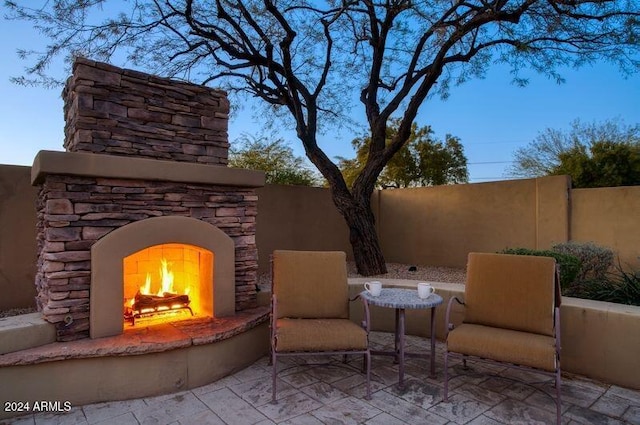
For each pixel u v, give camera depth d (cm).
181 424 287
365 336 331
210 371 359
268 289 473
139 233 356
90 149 354
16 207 486
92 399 316
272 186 740
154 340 336
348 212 659
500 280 357
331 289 391
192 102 420
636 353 344
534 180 679
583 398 329
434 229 801
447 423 290
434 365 374
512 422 291
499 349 302
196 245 390
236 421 292
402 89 691
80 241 334
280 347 321
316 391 343
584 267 478
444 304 471
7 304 477
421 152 1708
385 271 658
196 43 676
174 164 377
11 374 291
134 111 381
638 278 423
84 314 335
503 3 518
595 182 1187
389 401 324
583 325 373
